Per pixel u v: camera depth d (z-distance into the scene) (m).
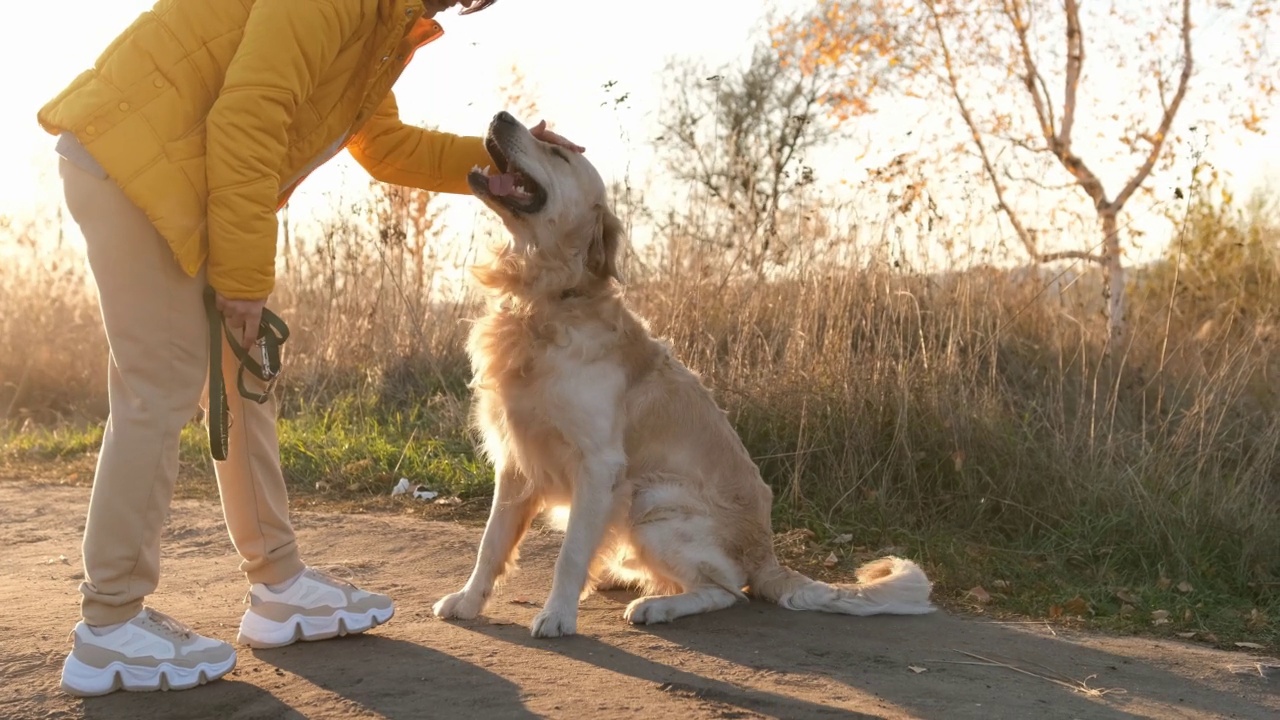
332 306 7.84
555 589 3.33
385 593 3.74
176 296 2.49
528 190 3.49
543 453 3.59
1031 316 7.01
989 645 3.43
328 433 6.59
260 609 2.92
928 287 6.54
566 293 3.58
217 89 2.50
